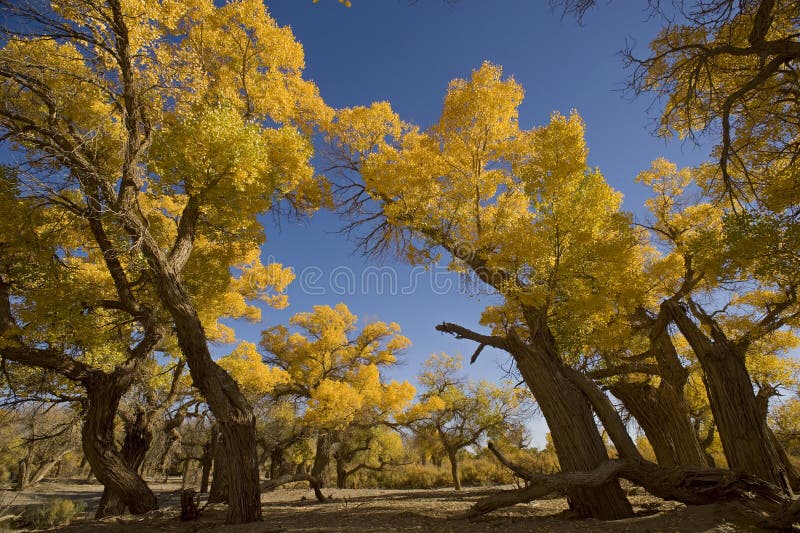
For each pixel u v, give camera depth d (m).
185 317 7.90
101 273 11.32
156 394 13.23
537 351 7.37
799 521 4.52
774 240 6.52
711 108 7.22
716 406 6.59
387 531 5.94
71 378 9.38
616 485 6.54
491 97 9.55
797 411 17.22
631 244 9.39
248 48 10.54
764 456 6.05
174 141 8.26
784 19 6.27
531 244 7.30
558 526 5.63
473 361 8.71
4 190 7.35
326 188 12.35
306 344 26.16
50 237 8.80
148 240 8.06
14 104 8.38
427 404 24.25
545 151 7.55
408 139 11.98
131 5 7.92
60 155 7.46
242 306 15.37
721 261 7.73
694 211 10.80
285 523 7.02
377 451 31.92
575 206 7.40
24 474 15.35
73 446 15.34
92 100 8.80
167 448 15.81
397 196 10.71
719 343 6.87
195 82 9.62
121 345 11.43
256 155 8.50
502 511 8.06
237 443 7.55
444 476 31.22
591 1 5.05
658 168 11.41
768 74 5.54
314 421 21.66
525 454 30.55
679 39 6.93
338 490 21.53
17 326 8.83
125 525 8.03
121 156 8.44
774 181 7.15
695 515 5.23
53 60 8.50
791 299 8.40
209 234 10.46
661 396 10.26
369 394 24.02
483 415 25.69
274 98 10.93
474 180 9.98
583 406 6.99
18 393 10.08
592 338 8.73
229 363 16.84
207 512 8.91
